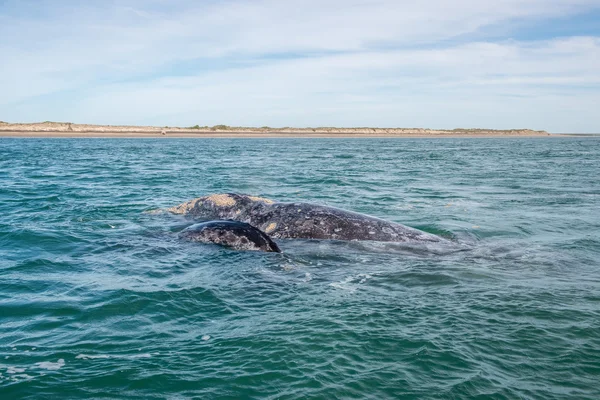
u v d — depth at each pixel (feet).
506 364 16.38
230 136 408.05
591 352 17.24
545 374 15.78
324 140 337.93
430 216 44.83
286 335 18.45
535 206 51.13
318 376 15.53
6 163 103.14
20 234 34.96
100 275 25.86
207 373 15.67
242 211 38.83
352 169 97.09
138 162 112.16
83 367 15.97
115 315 20.39
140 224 39.24
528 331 18.90
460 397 14.47
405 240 33.53
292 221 35.32
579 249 32.81
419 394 14.60
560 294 23.29
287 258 29.45
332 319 20.03
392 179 77.97
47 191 60.34
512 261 29.48
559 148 218.18
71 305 21.36
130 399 14.21
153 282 24.70
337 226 34.58
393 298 22.68
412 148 207.72
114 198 55.01
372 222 35.06
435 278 25.77
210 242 31.83
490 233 37.96
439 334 18.56
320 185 68.13
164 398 14.30
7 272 26.32
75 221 40.70
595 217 44.80
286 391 14.71
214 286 24.16
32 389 14.61
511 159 134.41
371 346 17.54
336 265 28.22
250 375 15.58
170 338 18.25
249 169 94.68
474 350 17.30
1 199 53.16
